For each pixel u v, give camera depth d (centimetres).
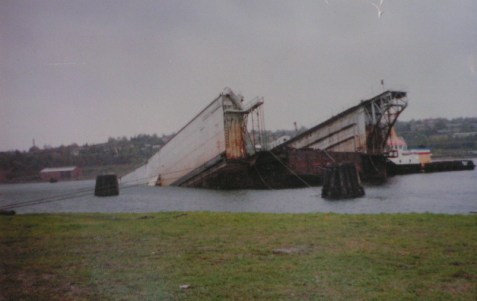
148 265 1055
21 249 1284
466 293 791
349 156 6888
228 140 6738
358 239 1284
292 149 6419
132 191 7762
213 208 4172
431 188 5125
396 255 1071
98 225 1761
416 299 765
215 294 821
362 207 3500
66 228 1689
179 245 1288
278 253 1142
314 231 1451
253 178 6994
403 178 7312
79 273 1005
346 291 817
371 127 7281
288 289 838
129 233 1530
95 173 19012
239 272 964
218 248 1227
